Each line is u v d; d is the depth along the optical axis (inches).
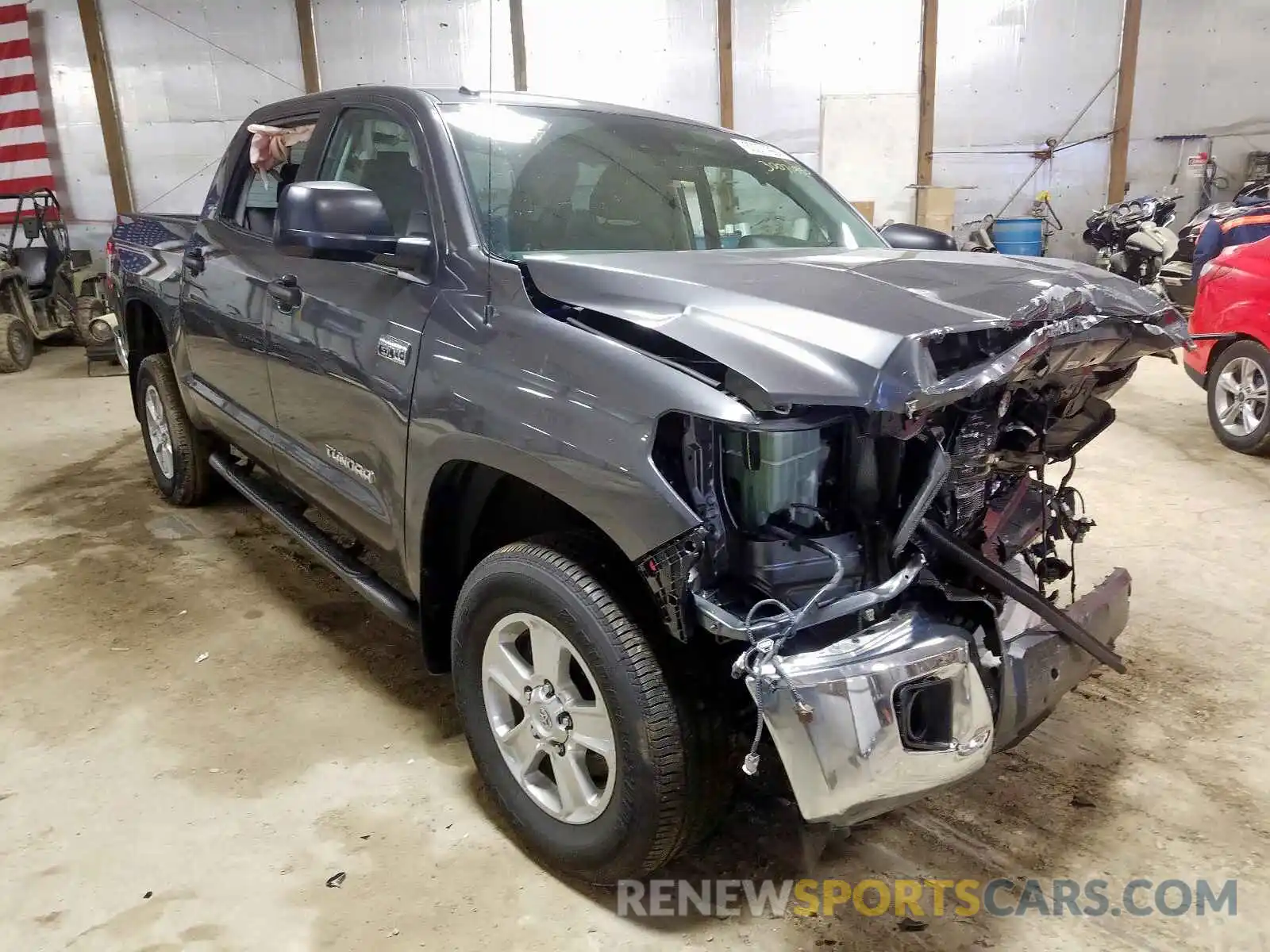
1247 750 98.7
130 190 428.1
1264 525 161.9
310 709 107.1
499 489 87.3
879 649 63.8
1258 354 199.0
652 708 68.7
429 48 411.5
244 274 122.3
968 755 66.5
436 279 87.4
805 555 66.6
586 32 406.6
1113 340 76.7
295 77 415.8
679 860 82.5
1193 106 395.9
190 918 75.2
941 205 395.5
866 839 85.4
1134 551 151.1
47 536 162.2
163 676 114.6
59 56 413.1
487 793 89.1
